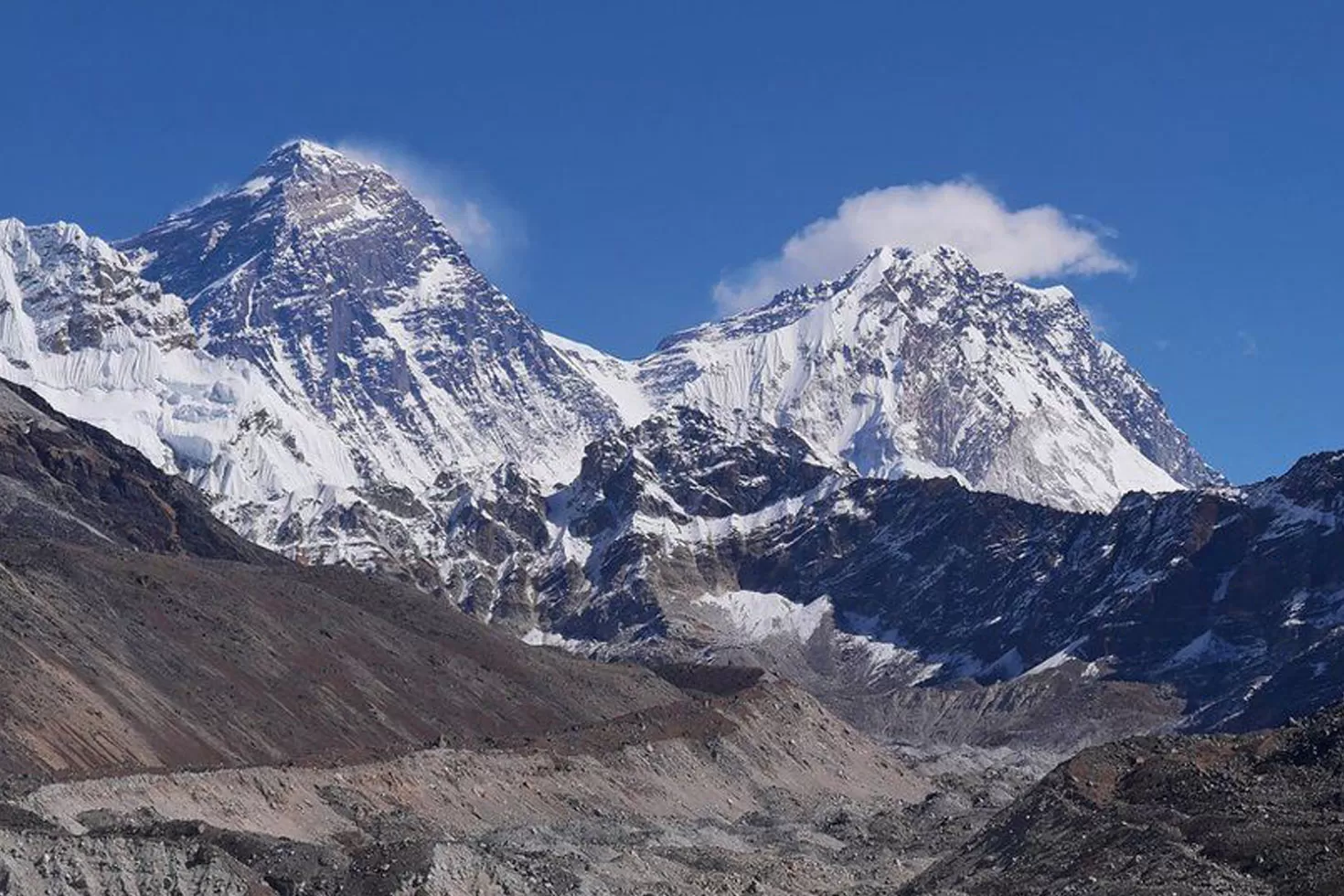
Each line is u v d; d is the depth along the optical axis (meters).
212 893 190.12
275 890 197.62
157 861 190.62
